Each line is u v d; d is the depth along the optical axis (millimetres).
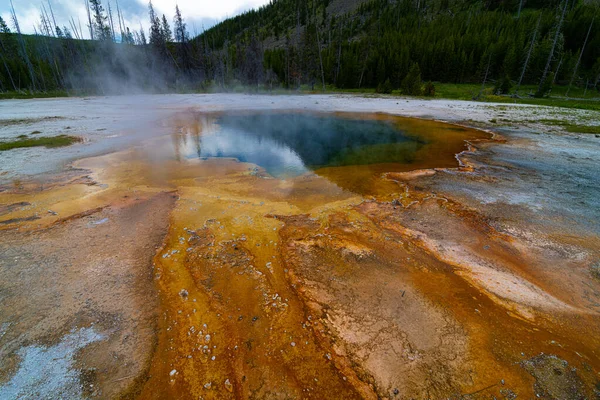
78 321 3184
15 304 3381
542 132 14094
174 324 3209
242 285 3811
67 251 4391
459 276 4043
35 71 34406
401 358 2865
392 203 6328
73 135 12297
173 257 4332
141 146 10922
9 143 10656
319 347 2979
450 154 10531
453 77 40156
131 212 5695
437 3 63438
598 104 25234
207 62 43438
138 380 2625
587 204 6277
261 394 2541
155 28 37188
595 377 2709
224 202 6238
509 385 2619
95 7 37688
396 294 3688
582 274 4090
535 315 3398
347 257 4410
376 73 40406
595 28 37094
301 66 37250
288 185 7379
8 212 5609
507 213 5867
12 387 2527
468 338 3084
